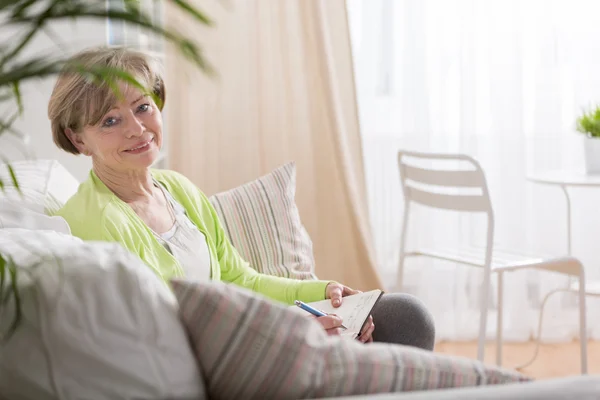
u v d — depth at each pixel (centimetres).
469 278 377
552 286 376
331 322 177
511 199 374
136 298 99
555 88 372
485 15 369
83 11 86
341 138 368
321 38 365
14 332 98
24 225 163
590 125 314
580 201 377
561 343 375
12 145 235
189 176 365
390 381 105
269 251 239
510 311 377
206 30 359
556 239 378
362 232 370
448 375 108
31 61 87
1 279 97
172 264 184
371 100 380
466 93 371
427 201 311
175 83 360
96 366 96
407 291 384
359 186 374
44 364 96
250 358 103
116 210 181
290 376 102
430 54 374
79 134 186
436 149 378
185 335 103
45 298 98
